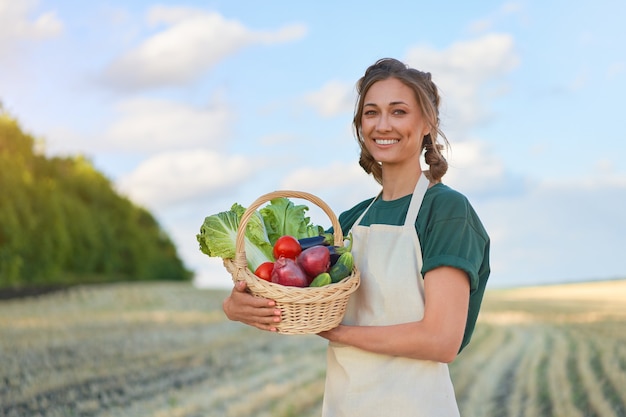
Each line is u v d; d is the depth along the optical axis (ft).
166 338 53.36
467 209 9.76
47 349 46.19
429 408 9.63
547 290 116.88
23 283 87.66
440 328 9.27
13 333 53.42
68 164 110.52
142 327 60.54
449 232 9.54
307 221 11.53
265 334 55.21
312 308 9.45
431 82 10.53
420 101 10.14
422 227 9.84
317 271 9.84
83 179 109.50
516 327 60.18
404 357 9.77
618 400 30.09
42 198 93.04
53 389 33.71
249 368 40.04
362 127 10.50
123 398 31.78
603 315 68.69
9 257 85.35
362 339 9.59
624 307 79.41
